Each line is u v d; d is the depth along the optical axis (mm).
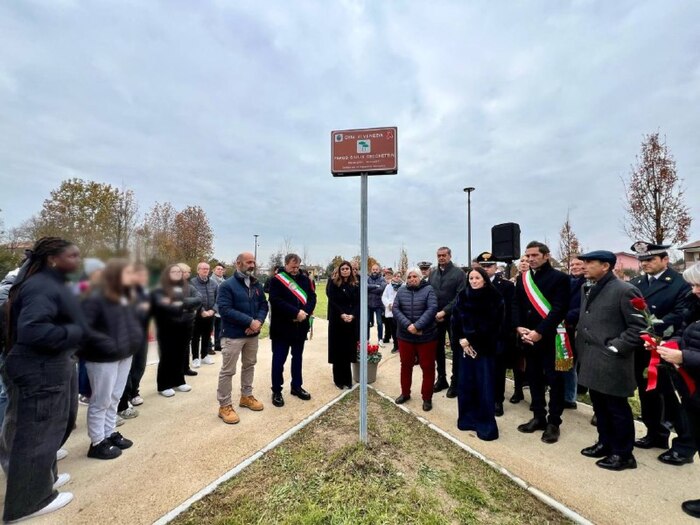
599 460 2871
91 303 1870
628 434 2773
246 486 2479
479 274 3439
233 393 4480
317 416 3691
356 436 3242
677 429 2904
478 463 2838
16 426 2105
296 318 4008
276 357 4039
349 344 4684
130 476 2615
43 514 2170
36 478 2141
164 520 2129
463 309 3553
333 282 4777
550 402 3334
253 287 3900
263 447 3039
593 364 2869
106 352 1978
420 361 4012
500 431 3498
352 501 2299
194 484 2518
